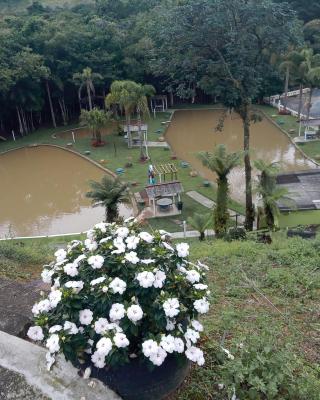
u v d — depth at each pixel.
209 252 7.77
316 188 18.52
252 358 3.47
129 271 3.10
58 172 27.88
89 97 35.62
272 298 5.39
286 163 26.88
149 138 32.94
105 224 3.71
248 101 17.45
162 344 2.80
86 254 3.31
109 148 31.20
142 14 44.75
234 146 31.09
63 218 21.61
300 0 47.62
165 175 24.80
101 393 3.20
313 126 31.86
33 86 34.09
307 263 6.36
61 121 39.72
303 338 4.45
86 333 2.99
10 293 4.98
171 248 3.38
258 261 6.65
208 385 3.43
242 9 15.73
